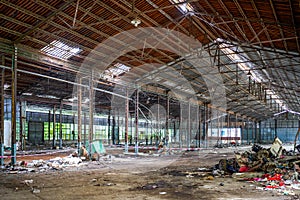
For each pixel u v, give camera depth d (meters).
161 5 14.08
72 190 8.94
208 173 12.93
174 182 10.52
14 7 11.90
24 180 10.60
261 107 44.31
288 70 21.16
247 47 17.95
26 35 13.84
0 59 16.00
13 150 14.39
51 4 12.36
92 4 13.01
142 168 14.57
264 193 8.63
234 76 26.66
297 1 10.84
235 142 43.94
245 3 12.61
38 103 28.94
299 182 10.16
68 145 34.41
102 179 11.03
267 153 16.47
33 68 18.59
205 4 14.26
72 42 15.46
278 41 16.38
